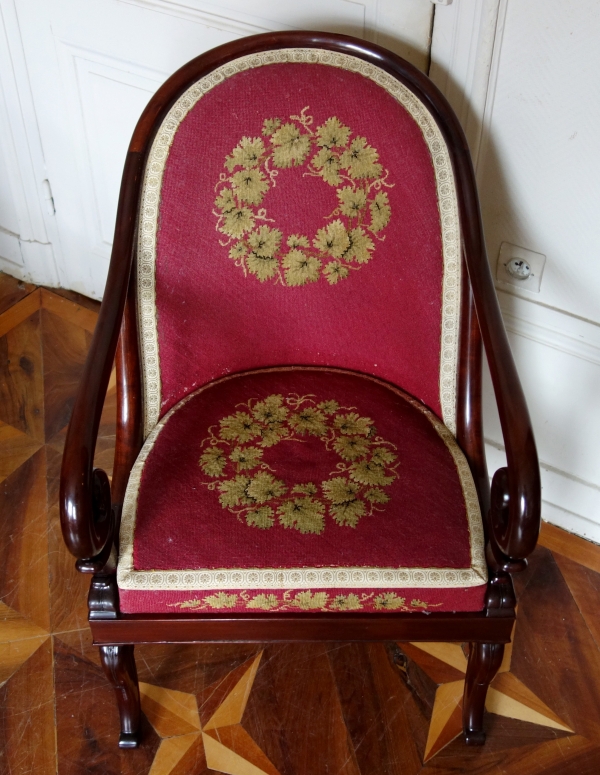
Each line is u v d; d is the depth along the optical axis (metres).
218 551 0.87
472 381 1.00
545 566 1.31
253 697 1.15
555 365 1.23
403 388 1.07
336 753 1.09
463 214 0.97
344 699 1.14
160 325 1.01
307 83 0.98
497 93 1.05
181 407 1.03
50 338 1.70
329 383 1.07
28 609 1.25
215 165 0.98
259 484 0.92
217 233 1.00
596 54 0.95
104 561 0.84
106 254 1.68
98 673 1.17
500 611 0.88
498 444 1.37
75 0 1.34
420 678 1.17
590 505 1.32
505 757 1.08
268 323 1.06
